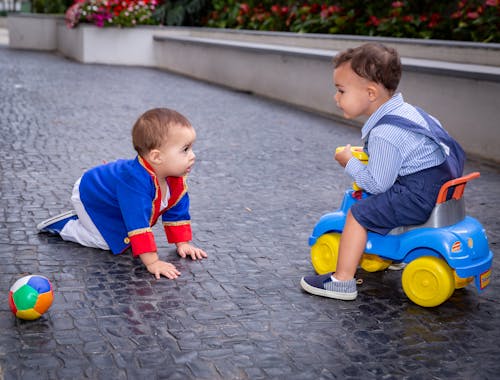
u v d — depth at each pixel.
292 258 3.21
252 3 12.26
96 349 2.22
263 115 7.55
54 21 15.30
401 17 8.91
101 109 7.36
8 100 7.64
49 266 2.93
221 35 12.12
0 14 21.89
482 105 5.70
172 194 3.08
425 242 2.67
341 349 2.32
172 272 2.90
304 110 8.08
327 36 9.20
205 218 3.75
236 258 3.17
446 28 8.65
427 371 2.20
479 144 5.78
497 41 7.78
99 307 2.55
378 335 2.45
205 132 6.34
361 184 2.68
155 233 3.47
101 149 5.35
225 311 2.58
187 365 2.15
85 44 12.57
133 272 2.93
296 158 5.40
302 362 2.21
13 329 2.32
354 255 2.72
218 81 10.50
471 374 2.20
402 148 2.60
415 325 2.55
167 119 2.88
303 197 4.28
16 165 4.64
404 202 2.63
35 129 6.03
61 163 4.79
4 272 2.83
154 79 10.63
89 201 3.11
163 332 2.37
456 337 2.46
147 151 2.89
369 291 2.87
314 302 2.71
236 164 5.09
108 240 3.12
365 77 2.63
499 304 2.79
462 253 2.64
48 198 3.90
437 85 6.22
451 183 2.65
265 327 2.46
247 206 4.02
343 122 7.35
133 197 2.90
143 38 12.85
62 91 8.62
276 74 8.90
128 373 2.08
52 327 2.36
